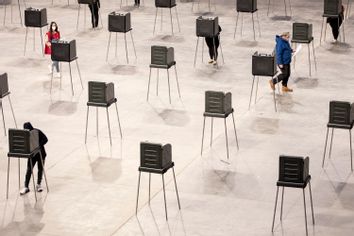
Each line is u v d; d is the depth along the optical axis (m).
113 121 28.75
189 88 31.98
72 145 26.83
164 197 22.05
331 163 25.17
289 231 21.25
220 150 26.23
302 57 35.44
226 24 40.81
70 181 24.22
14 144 22.81
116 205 22.78
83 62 35.31
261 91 31.52
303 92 31.28
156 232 21.33
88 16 42.97
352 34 38.66
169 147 22.19
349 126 24.67
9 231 21.50
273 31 39.44
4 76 27.47
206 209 22.50
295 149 26.22
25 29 40.84
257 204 22.72
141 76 33.44
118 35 39.22
